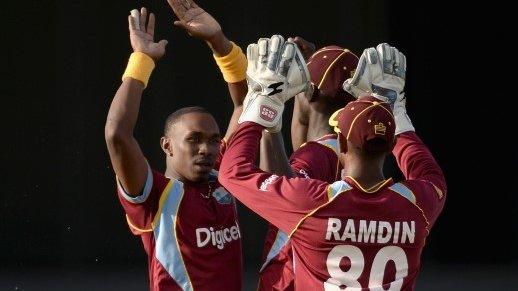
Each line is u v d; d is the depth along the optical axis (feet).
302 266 41.57
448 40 135.44
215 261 45.60
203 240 45.32
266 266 46.55
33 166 128.06
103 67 128.67
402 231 40.75
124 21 128.77
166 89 128.67
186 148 45.73
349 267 40.52
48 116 128.36
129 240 129.18
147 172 43.83
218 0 130.41
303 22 131.44
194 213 45.29
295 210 40.65
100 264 128.36
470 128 136.98
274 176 41.55
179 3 46.50
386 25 133.08
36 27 128.26
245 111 42.60
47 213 128.26
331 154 46.60
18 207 127.65
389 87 44.06
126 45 128.88
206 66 129.18
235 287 46.29
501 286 120.16
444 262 137.08
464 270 131.54
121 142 42.22
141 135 128.36
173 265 44.91
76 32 128.47
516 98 136.36
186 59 128.98
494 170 137.08
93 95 128.67
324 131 47.11
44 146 128.26
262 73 41.88
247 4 130.62
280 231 46.09
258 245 128.77
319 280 40.96
